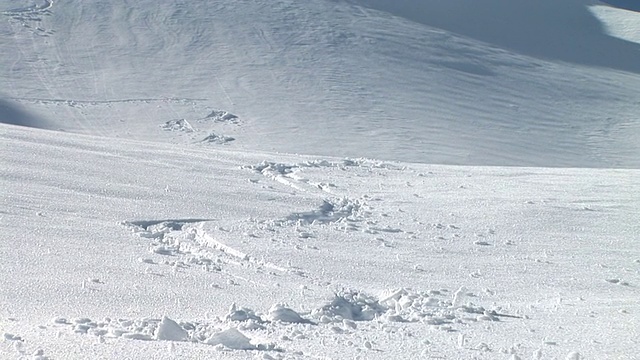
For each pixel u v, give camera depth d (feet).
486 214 41.16
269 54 159.74
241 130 119.75
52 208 36.22
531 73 177.88
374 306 23.68
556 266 31.35
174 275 26.18
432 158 111.34
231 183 45.98
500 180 52.70
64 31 161.48
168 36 164.14
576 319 22.48
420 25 197.16
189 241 32.78
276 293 24.45
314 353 16.74
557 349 18.49
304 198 43.21
